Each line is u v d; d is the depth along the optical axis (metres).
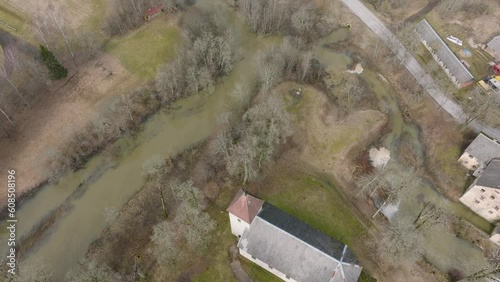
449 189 95.88
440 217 84.38
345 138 100.62
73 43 114.12
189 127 102.75
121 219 86.00
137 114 103.44
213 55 108.06
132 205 88.31
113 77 108.56
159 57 113.81
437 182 97.00
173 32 120.06
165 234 77.06
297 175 91.94
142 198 89.25
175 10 124.81
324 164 95.19
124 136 100.12
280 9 121.88
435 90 112.44
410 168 97.50
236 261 77.75
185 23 122.12
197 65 108.62
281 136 94.00
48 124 98.94
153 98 106.00
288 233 72.00
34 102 102.38
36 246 82.69
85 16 120.44
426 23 123.56
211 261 77.69
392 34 124.00
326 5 130.50
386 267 79.69
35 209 87.81
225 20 125.69
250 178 88.50
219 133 98.25
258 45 120.75
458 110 108.94
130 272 77.00
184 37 115.62
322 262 69.88
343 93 108.69
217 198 87.19
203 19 123.88
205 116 104.88
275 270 74.00
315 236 73.88
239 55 117.81
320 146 98.56
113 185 92.06
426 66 118.12
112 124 99.75
